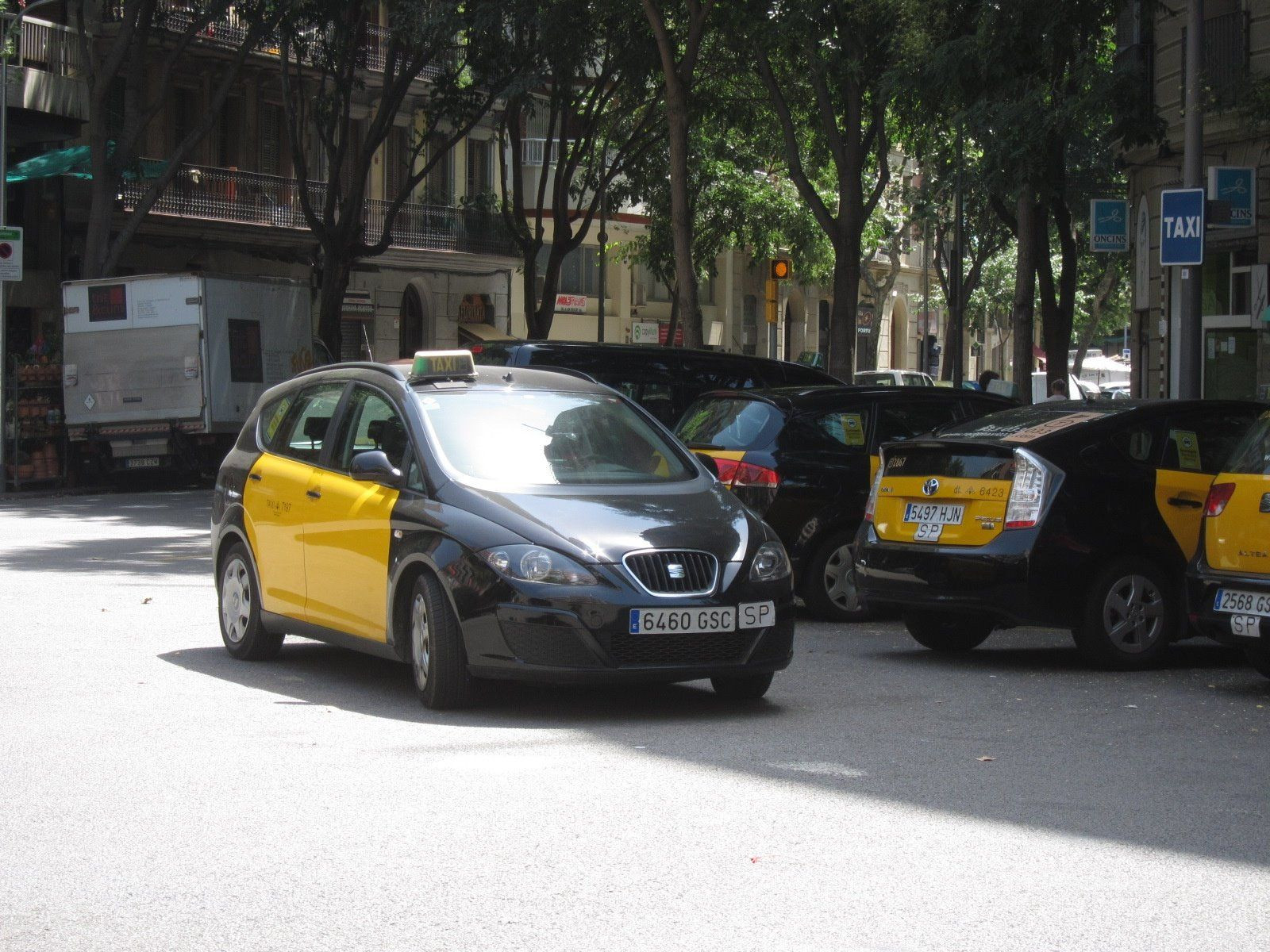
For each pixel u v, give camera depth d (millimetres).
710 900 4988
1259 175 22734
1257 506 9125
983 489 10102
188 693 8758
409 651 8477
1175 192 15570
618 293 55094
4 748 7242
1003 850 5613
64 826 5883
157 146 40656
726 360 16484
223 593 10227
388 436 8938
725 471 12547
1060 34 18172
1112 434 10219
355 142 46438
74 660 9922
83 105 36062
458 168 49719
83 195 38156
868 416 12836
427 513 8234
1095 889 5141
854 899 5012
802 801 6301
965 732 7855
